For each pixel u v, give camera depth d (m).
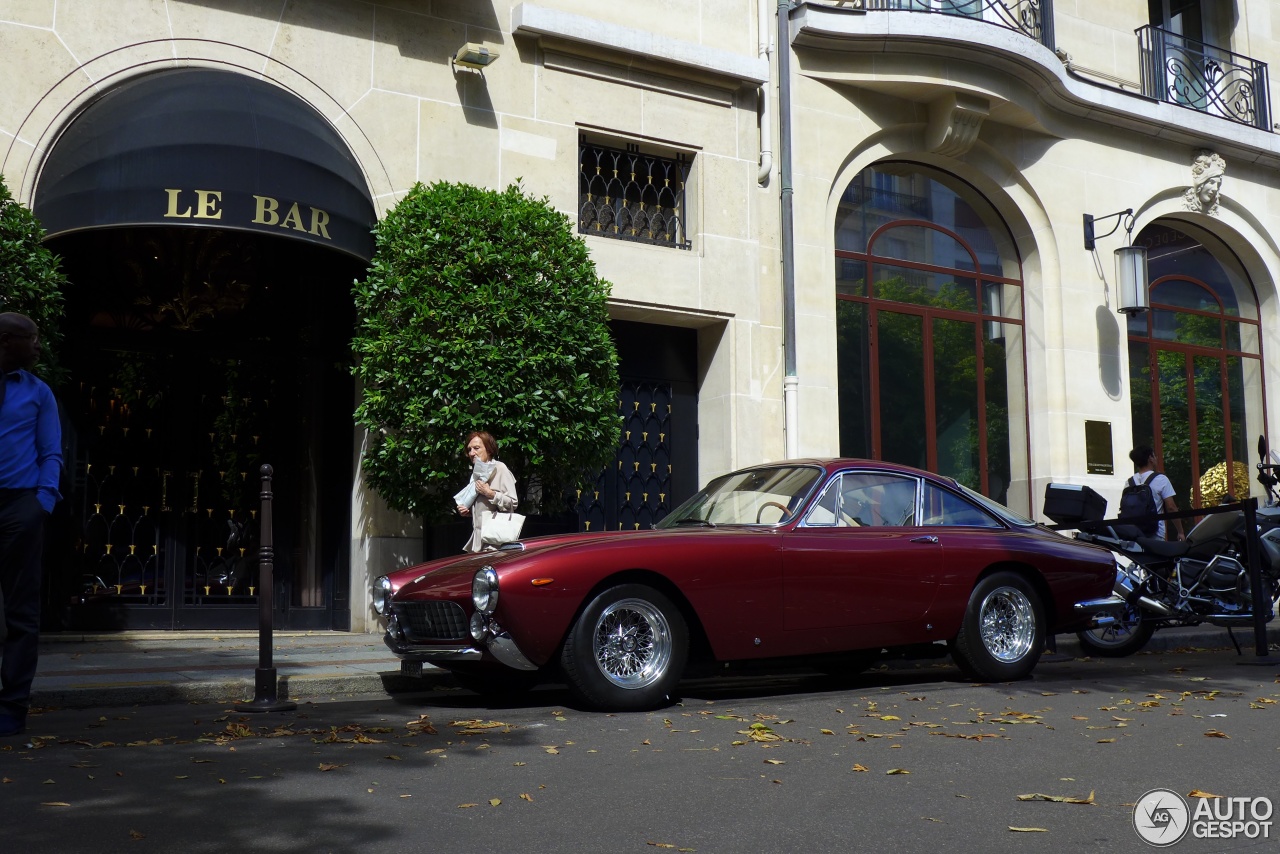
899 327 13.80
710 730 5.61
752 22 12.84
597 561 6.20
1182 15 16.42
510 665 6.10
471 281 9.55
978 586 7.41
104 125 8.80
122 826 3.74
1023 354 14.62
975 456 14.15
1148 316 15.73
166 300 10.46
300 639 9.89
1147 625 9.54
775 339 12.58
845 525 7.13
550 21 11.32
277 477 10.77
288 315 10.89
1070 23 15.12
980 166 14.24
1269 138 16.19
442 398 9.22
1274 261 16.61
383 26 10.67
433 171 10.80
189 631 10.32
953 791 4.25
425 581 6.60
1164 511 10.79
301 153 9.25
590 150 11.91
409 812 3.93
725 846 3.52
